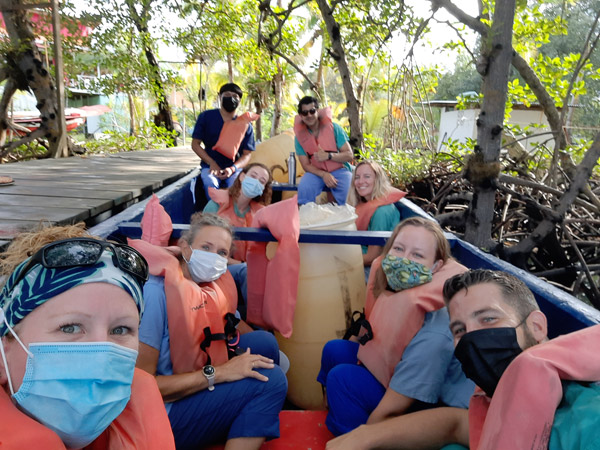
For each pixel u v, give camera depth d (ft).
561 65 19.42
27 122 58.49
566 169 20.10
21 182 17.51
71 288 3.34
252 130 20.36
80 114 70.44
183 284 6.36
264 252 9.28
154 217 8.77
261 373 6.52
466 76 77.00
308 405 9.37
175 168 24.18
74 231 4.17
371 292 7.61
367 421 6.32
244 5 39.78
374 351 6.71
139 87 44.62
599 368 3.38
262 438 6.38
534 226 19.26
